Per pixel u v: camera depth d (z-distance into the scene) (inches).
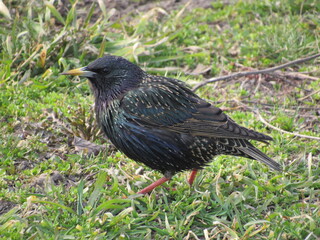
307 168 406.6
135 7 702.5
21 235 323.3
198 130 370.9
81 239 322.7
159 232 337.1
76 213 349.1
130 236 335.3
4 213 354.6
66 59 550.9
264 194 379.6
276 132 461.4
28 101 488.1
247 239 328.2
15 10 601.3
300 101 518.6
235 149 370.9
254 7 681.0
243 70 571.5
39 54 534.9
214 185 386.0
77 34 558.6
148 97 378.0
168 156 377.1
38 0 615.2
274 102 516.1
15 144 421.1
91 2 697.6
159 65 581.0
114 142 390.3
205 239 334.6
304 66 579.2
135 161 401.7
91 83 396.2
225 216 358.6
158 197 383.9
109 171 395.9
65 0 670.5
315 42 593.3
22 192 371.9
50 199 362.9
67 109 474.6
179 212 358.6
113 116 382.9
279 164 399.5
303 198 374.0
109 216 343.9
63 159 422.3
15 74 517.3
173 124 373.4
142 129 373.4
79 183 370.3
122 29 627.5
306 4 663.1
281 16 661.9
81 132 447.2
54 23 615.2
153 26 637.3
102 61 388.8
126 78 388.8
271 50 594.6
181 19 662.5
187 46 615.5
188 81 539.5
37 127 449.7
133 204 355.9
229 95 528.4
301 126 475.5
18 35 550.6
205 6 701.9
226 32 633.6
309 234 326.6
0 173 390.9
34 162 413.7
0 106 479.5
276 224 338.3
